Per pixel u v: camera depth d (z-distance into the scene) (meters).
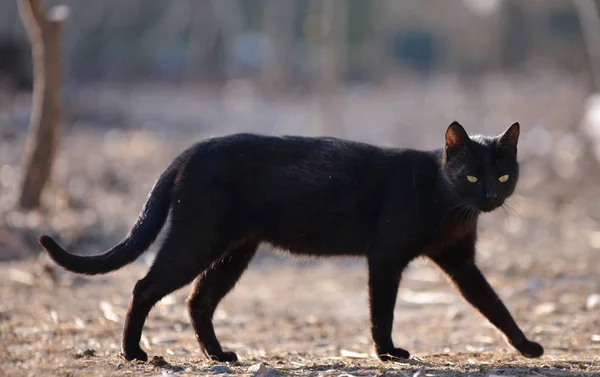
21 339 9.38
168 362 8.35
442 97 40.72
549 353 9.34
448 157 8.75
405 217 8.59
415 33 61.38
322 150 8.78
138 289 8.33
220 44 50.00
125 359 8.33
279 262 16.22
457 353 9.41
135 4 50.66
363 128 32.22
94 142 29.86
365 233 8.77
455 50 45.44
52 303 11.60
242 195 8.50
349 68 54.38
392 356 8.70
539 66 47.38
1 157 24.38
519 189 21.94
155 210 8.45
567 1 46.81
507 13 47.81
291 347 10.14
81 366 8.03
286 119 34.91
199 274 8.42
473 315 12.12
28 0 15.64
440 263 9.25
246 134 8.74
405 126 32.91
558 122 31.72
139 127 33.59
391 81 49.38
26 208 16.48
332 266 16.17
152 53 53.69
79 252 14.74
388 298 8.69
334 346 10.24
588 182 22.69
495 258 15.80
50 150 16.45
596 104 25.91
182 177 8.38
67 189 18.69
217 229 8.39
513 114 34.56
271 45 45.25
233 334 10.88
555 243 16.97
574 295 12.75
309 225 8.74
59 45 16.14
